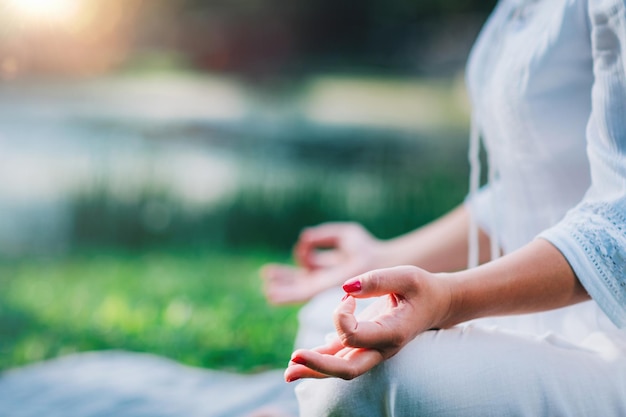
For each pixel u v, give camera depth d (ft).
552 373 3.60
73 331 11.19
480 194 5.54
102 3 39.78
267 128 33.30
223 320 11.61
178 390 7.66
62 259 17.53
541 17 4.35
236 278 15.23
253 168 26.18
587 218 3.70
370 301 4.51
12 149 25.79
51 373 8.24
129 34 45.19
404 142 31.48
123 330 11.16
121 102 36.40
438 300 3.55
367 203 22.22
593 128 3.89
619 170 3.68
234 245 20.15
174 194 21.89
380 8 57.41
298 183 23.79
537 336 3.86
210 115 35.65
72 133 28.89
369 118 37.14
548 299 3.68
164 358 9.60
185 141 29.68
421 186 23.93
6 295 13.79
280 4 56.03
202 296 13.51
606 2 3.72
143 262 17.38
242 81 49.03
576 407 3.57
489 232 5.40
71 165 23.98
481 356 3.60
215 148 29.01
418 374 3.54
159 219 20.95
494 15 4.92
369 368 3.46
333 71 52.44
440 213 21.34
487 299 3.65
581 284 3.67
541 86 4.25
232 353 9.76
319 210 21.52
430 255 5.88
